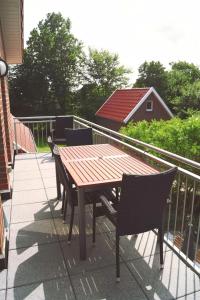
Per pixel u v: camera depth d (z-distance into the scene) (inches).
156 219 96.2
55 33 1095.0
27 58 1053.8
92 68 1154.0
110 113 779.4
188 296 88.8
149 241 116.6
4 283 94.5
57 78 1076.5
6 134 200.7
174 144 385.4
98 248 113.0
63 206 134.0
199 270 97.4
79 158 134.2
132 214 90.9
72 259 106.6
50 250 112.0
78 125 247.1
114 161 128.6
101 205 114.0
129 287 92.7
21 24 215.6
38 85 1064.2
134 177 84.3
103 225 129.6
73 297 88.8
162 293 90.0
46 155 243.4
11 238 120.0
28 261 105.4
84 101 1109.7
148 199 90.2
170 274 98.0
